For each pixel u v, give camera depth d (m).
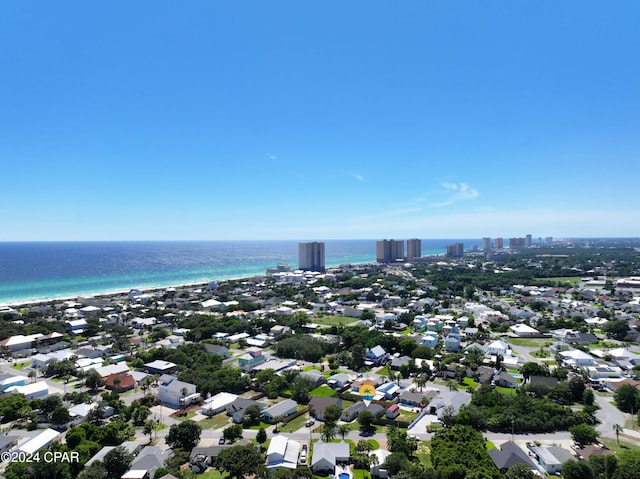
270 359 164.38
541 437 97.38
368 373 148.38
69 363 146.75
